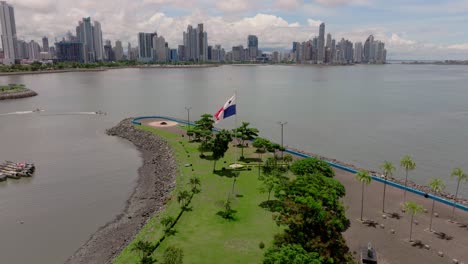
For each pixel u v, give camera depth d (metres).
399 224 65.94
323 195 60.16
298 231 50.50
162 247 58.94
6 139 143.88
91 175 103.25
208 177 89.75
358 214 69.81
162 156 113.69
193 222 67.00
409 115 198.88
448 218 68.19
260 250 57.59
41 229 71.81
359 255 56.41
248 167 96.19
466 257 56.00
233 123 181.12
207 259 55.06
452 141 143.25
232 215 69.44
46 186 94.44
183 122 161.12
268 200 75.56
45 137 147.75
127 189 93.00
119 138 145.12
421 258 55.78
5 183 96.06
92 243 65.88
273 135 155.62
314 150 132.88
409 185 86.94
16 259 61.62
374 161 119.88
